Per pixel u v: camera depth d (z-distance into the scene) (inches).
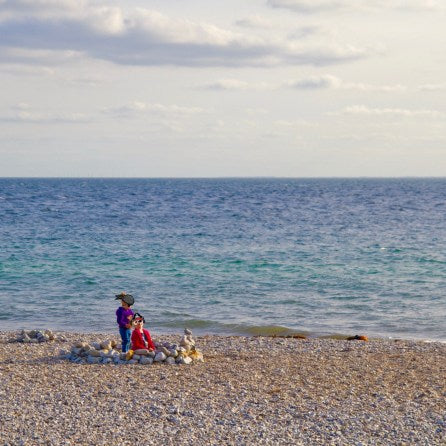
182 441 486.0
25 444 474.9
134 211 3959.2
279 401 582.6
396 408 563.8
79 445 474.9
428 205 4709.6
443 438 496.7
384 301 1270.9
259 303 1253.7
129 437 491.5
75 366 706.2
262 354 786.2
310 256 1879.9
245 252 1964.8
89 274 1574.8
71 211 3941.9
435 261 1775.3
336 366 714.8
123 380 646.5
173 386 626.5
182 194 7027.6
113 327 1065.5
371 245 2144.4
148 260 1797.5
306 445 482.0
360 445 482.0
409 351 812.6
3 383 630.5
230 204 4872.0
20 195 6496.1
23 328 1051.9
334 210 4087.1
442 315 1152.2
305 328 1053.2
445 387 628.7
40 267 1680.6
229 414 545.0
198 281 1483.8
